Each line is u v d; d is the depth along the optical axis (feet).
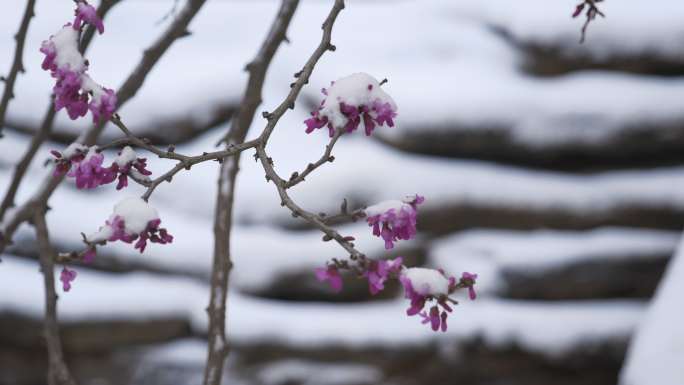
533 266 18.90
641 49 20.21
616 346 18.48
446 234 19.51
